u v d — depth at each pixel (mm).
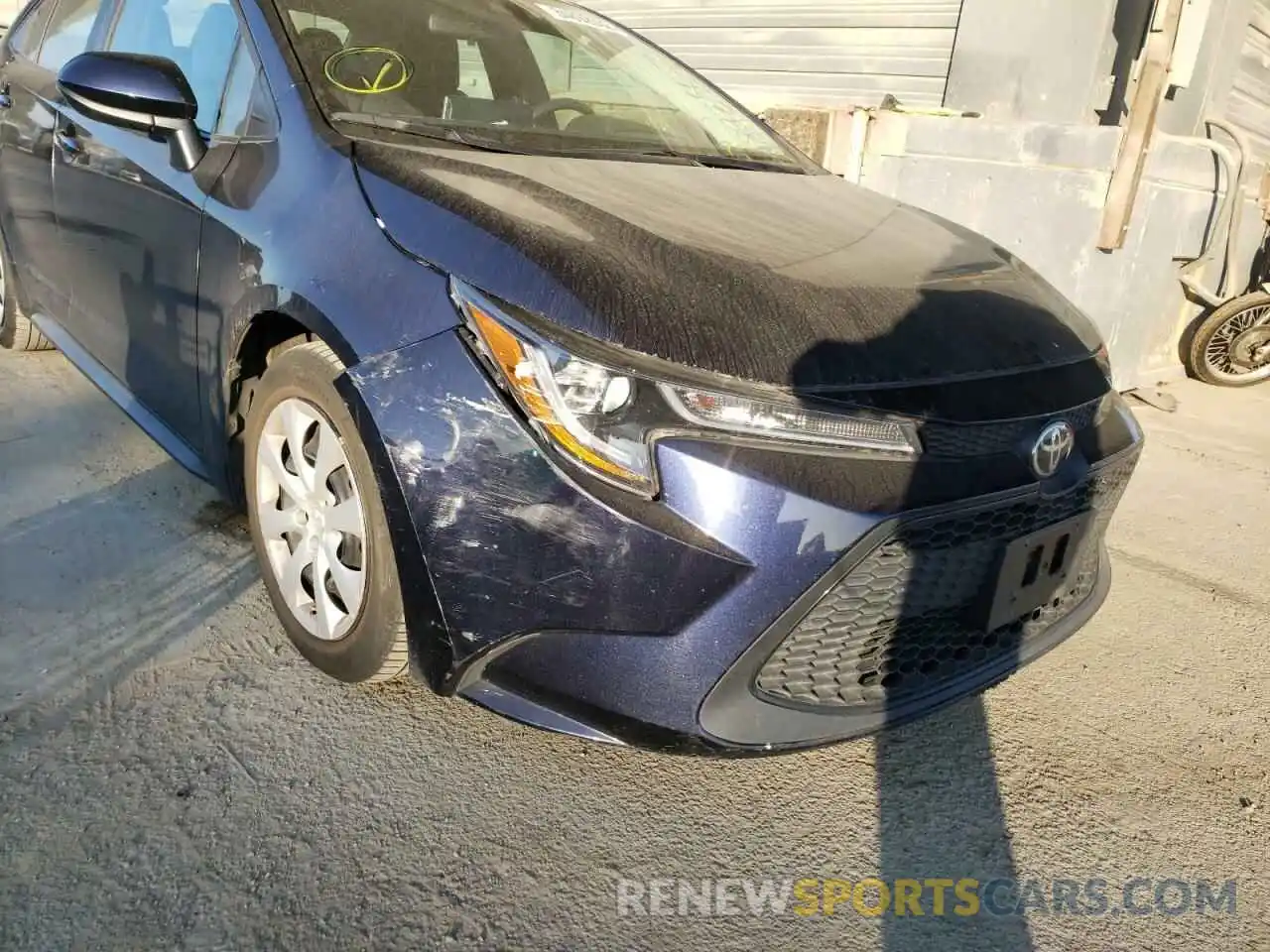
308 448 1957
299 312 1821
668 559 1504
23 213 3234
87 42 3123
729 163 2633
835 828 1830
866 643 1681
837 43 6250
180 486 2852
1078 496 1882
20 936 1431
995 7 5422
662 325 1552
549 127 2504
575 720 1604
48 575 2342
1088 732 2188
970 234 2471
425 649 1684
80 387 3561
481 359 1581
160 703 1952
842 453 1562
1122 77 5336
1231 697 2363
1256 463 4082
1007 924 1647
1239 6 6035
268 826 1685
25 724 1855
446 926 1533
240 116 2232
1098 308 4551
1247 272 5957
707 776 1929
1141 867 1802
